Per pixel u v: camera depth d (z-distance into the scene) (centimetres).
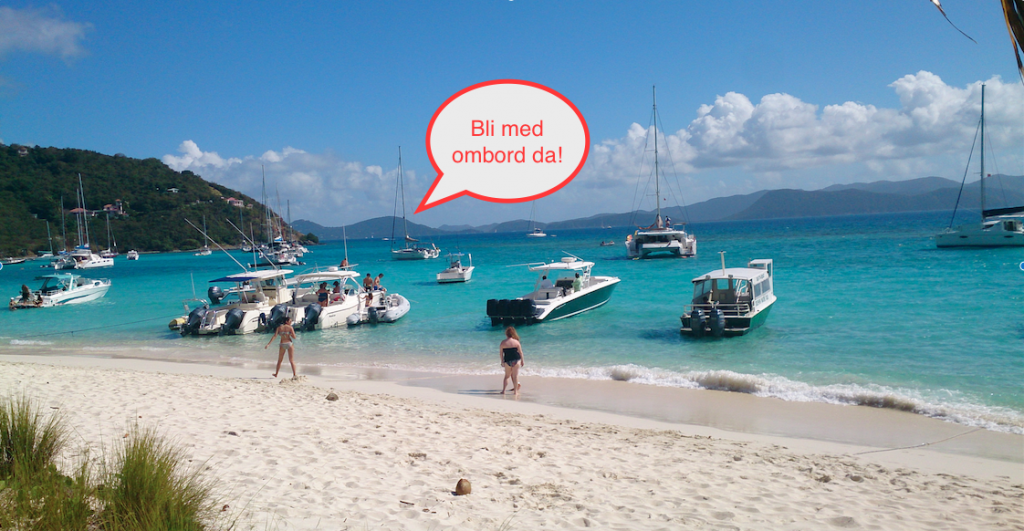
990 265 3434
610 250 8131
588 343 1759
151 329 2372
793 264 4150
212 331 2128
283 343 1339
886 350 1486
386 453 700
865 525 519
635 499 571
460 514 509
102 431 721
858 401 1100
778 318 2002
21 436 489
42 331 2386
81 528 355
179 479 436
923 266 3550
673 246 5397
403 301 2464
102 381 1146
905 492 616
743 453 765
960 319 1819
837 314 2014
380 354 1733
